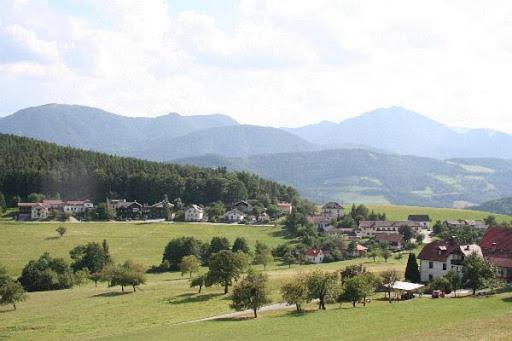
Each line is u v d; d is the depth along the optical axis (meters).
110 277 151.62
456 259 121.19
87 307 113.44
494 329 62.56
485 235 137.12
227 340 71.94
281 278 134.38
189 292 129.00
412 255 124.81
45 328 93.88
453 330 63.56
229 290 129.50
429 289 105.81
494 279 98.06
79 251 190.12
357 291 93.00
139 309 108.50
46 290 153.62
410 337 61.94
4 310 116.25
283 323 80.50
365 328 70.88
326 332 70.81
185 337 77.00
